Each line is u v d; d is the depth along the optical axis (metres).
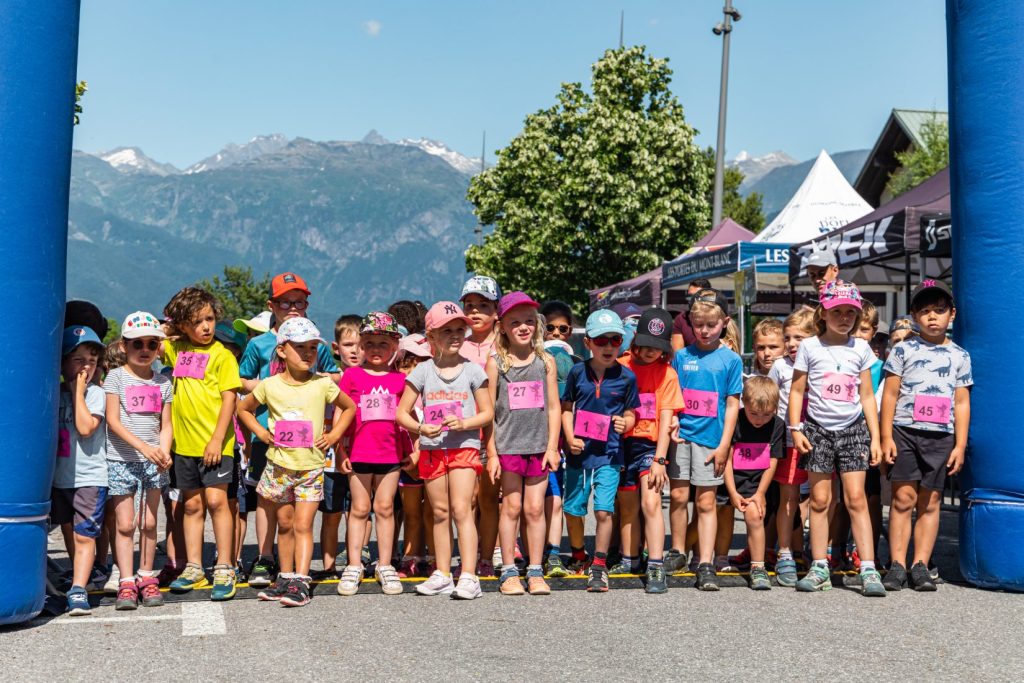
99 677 4.21
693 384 6.50
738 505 6.38
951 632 5.10
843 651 4.71
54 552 7.89
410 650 4.68
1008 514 6.08
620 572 6.80
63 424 5.56
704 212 35.91
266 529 6.23
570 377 6.51
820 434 6.24
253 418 6.07
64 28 5.29
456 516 6.00
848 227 11.15
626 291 20.47
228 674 4.26
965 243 6.39
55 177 5.23
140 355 5.78
